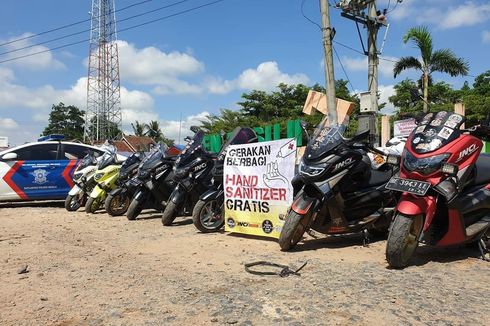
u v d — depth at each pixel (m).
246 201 6.57
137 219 9.02
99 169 10.48
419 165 4.59
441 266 4.77
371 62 14.00
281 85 37.53
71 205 10.74
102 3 46.22
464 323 3.27
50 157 12.27
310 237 6.46
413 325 3.24
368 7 13.93
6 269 4.98
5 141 20.70
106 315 3.55
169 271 4.79
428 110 5.68
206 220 7.16
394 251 4.51
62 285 4.36
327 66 11.82
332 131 5.43
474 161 4.80
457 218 4.74
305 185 5.52
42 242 6.56
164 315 3.51
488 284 4.15
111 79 49.66
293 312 3.50
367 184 5.77
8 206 12.35
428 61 18.77
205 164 8.09
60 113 77.06
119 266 5.05
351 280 4.28
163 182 8.88
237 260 5.19
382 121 11.56
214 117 40.81
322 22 11.86
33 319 3.50
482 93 28.69
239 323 3.32
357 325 3.25
